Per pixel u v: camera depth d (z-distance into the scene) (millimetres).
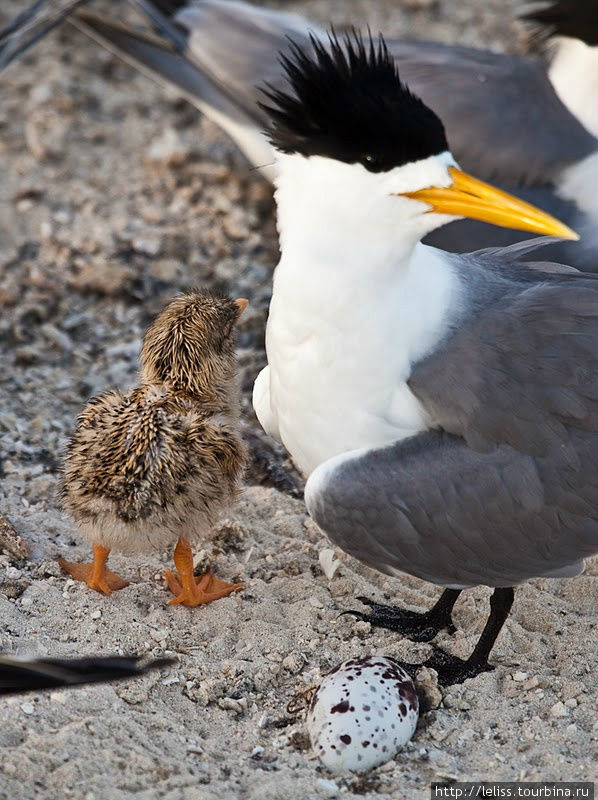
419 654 9969
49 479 11719
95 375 13617
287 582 10664
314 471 9359
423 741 9000
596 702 9352
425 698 9367
